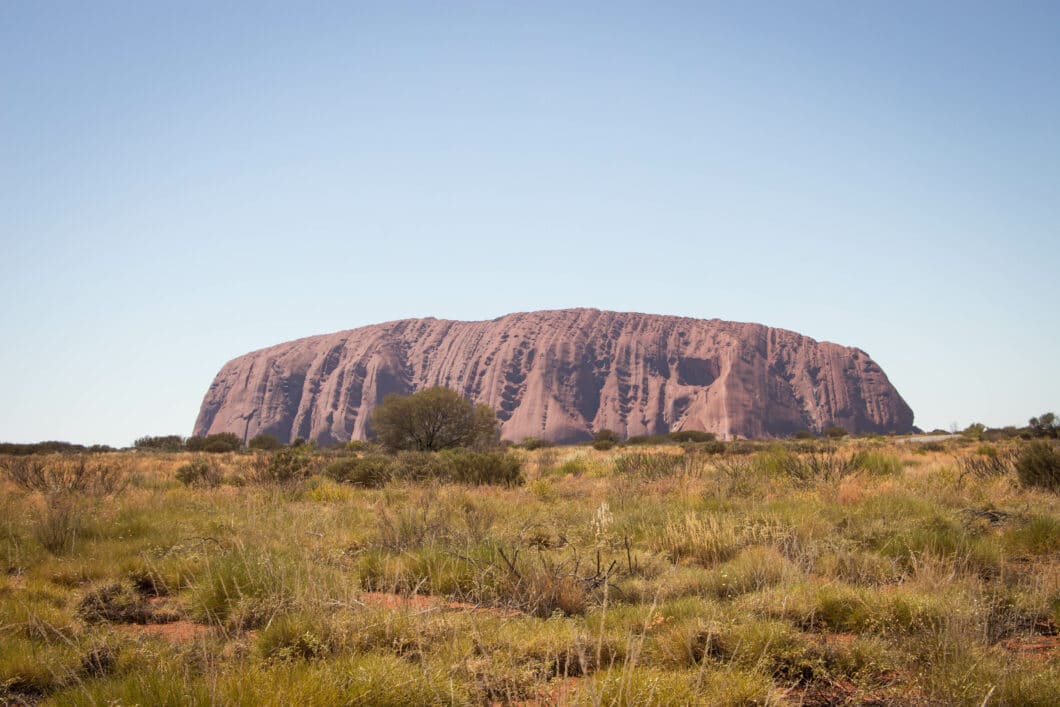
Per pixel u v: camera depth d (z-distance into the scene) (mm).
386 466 22359
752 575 7938
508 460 21875
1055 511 12148
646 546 10391
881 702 4859
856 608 6660
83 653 5742
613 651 5645
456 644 5633
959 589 6961
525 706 4715
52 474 18641
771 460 19734
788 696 5020
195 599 7473
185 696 4484
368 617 6168
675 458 22281
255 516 12234
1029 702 4609
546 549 10477
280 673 4879
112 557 9539
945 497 13586
